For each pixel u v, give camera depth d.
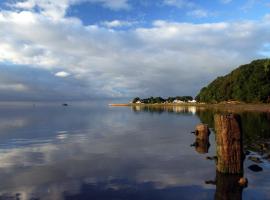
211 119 75.12
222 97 156.38
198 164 25.47
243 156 22.14
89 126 62.47
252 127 49.22
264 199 17.09
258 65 142.62
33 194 18.38
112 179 21.30
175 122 69.88
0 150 33.22
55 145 36.56
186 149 32.69
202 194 18.05
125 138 42.41
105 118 89.94
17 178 21.70
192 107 162.62
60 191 18.86
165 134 46.62
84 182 20.66
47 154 30.66
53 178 21.70
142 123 68.75
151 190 18.88
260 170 22.62
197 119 77.12
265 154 28.17
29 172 23.36
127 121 75.69
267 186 19.14
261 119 63.31
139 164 25.70
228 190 18.53
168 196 17.80
